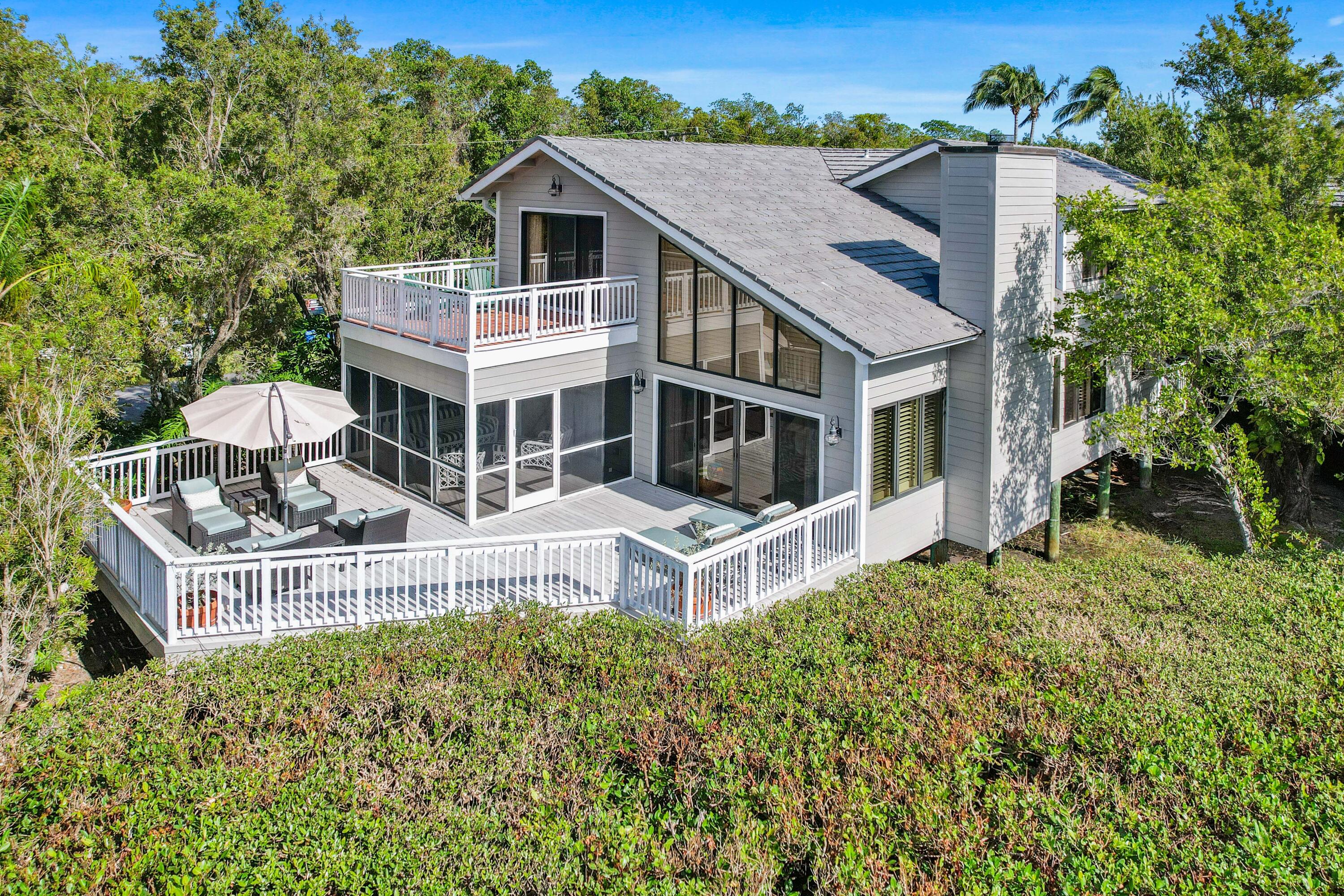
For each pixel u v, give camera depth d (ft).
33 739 26.50
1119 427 49.34
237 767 25.03
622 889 20.39
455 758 25.85
